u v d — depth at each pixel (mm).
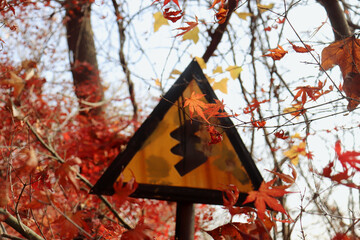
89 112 5109
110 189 1927
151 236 1622
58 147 4312
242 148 2045
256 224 1705
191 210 2029
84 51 5355
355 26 2785
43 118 4332
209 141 2051
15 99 2182
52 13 4812
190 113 1967
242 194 1989
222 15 1847
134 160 1970
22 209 2105
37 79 4141
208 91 2131
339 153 1352
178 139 2033
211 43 3766
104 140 4781
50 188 1989
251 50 3988
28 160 1654
